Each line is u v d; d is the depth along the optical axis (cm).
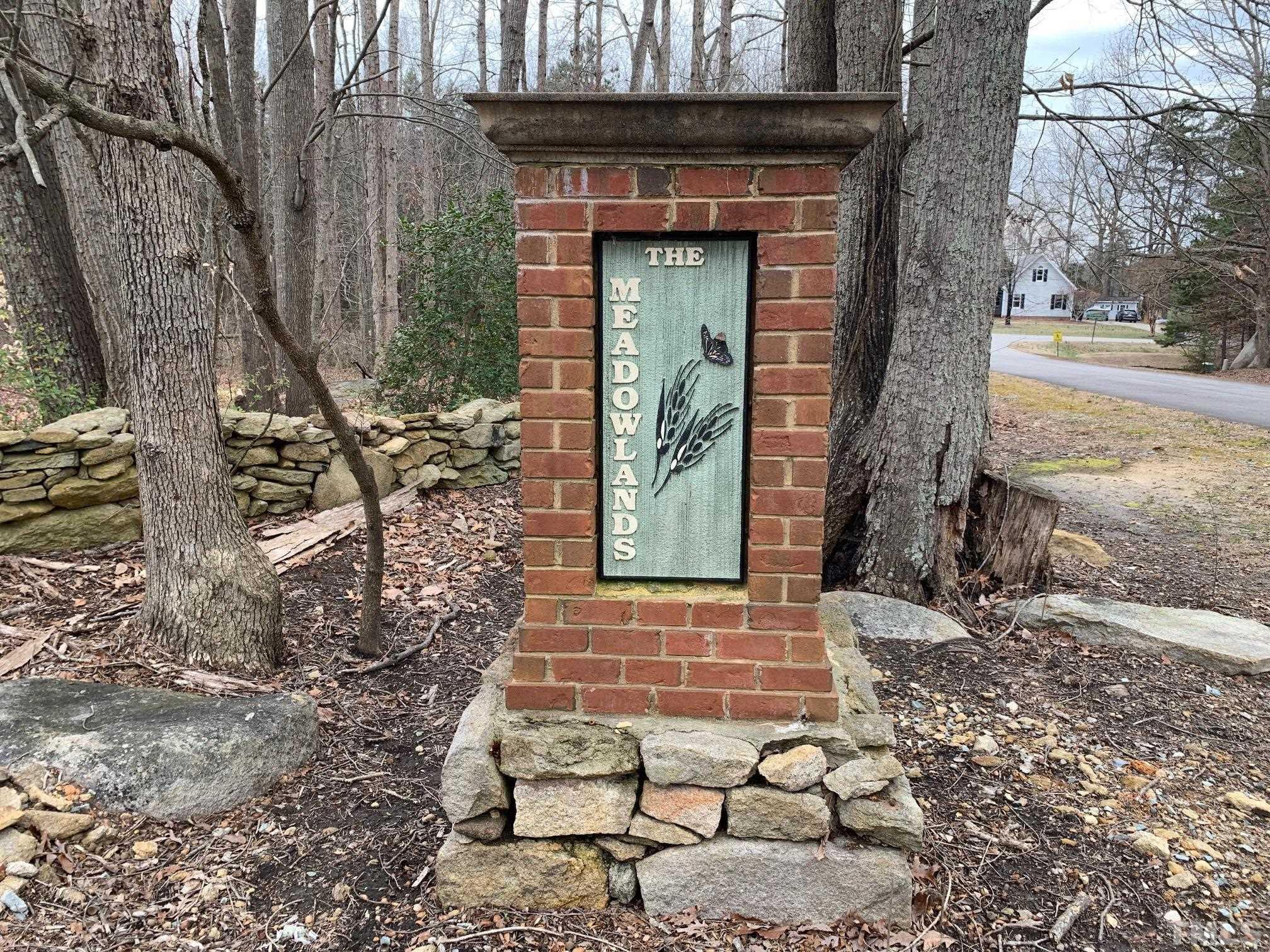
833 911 254
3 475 462
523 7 1145
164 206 375
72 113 226
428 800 324
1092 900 280
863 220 579
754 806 250
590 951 247
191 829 295
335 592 504
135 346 381
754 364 247
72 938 246
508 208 885
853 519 559
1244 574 635
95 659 379
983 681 435
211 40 636
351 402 962
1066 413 1552
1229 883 291
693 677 259
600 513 262
